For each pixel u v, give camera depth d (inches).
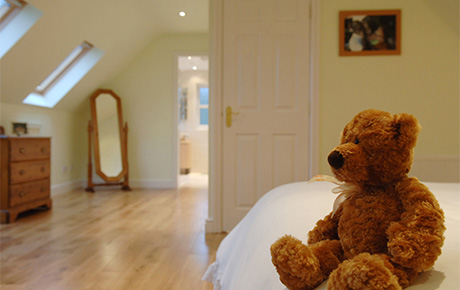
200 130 323.6
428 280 19.6
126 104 221.9
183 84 323.3
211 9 112.3
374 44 109.5
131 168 221.9
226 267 49.2
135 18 180.9
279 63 111.5
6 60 129.2
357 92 110.3
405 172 22.3
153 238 104.6
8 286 69.3
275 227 37.1
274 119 111.8
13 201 125.6
